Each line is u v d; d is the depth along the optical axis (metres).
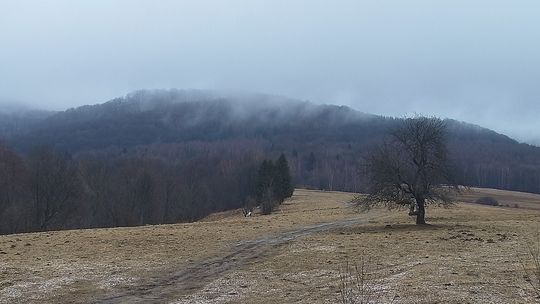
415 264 29.67
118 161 132.88
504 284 23.50
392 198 52.12
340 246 37.72
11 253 37.06
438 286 23.52
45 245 40.94
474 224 52.88
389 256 32.84
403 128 52.34
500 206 108.94
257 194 116.44
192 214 118.50
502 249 34.38
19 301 24.25
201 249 38.62
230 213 118.12
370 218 65.19
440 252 33.72
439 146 51.47
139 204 102.25
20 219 85.06
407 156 51.81
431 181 51.41
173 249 38.72
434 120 56.50
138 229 54.00
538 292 21.75
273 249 38.09
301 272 29.22
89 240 43.66
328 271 29.05
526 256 31.05
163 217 111.38
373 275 27.31
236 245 40.50
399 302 21.30
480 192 151.62
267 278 28.14
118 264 32.81
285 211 93.94
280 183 114.38
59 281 28.00
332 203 102.75
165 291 25.91
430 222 57.00
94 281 28.12
